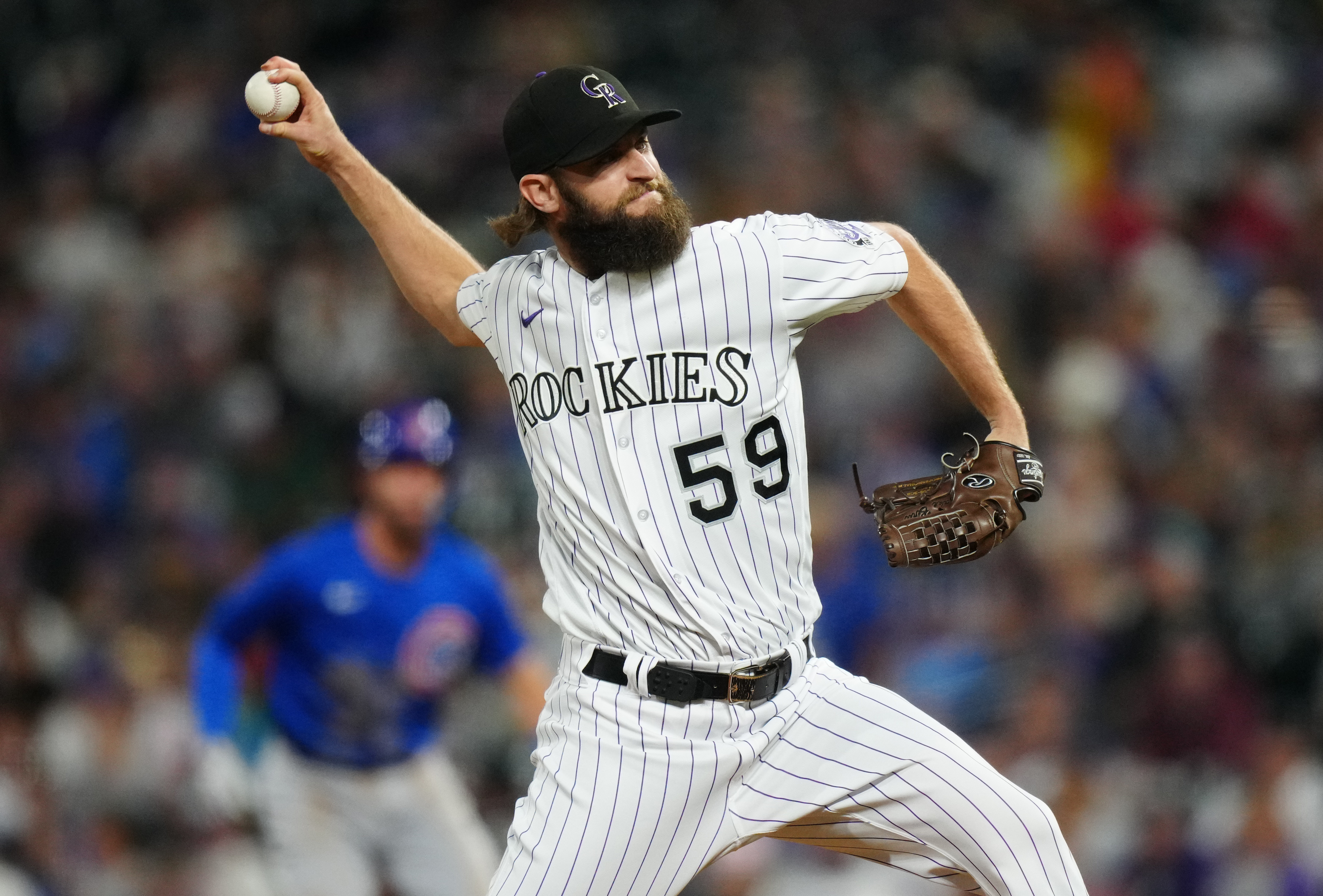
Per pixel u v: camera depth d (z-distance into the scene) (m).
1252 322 40.00
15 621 31.81
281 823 21.78
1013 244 43.28
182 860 28.23
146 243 49.03
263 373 43.66
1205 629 30.67
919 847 12.65
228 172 50.41
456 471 36.53
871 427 37.88
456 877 22.09
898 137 46.31
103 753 29.78
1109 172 46.06
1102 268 42.28
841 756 12.50
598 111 12.10
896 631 32.41
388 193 14.02
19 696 31.17
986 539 12.52
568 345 12.45
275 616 21.53
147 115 53.28
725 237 12.47
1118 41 49.12
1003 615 31.98
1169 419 37.97
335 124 13.80
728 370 12.27
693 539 12.25
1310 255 43.16
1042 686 29.91
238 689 21.48
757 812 12.52
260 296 45.53
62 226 49.75
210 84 53.38
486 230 44.81
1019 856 12.34
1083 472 35.47
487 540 36.22
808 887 25.80
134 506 40.09
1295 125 47.41
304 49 54.31
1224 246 43.94
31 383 44.41
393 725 21.78
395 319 43.59
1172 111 47.81
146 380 43.59
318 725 21.66
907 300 12.95
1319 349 39.31
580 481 12.48
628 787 12.30
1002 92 48.81
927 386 38.78
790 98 47.91
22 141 54.50
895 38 50.34
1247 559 33.00
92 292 47.44
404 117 49.81
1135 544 33.44
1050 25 50.31
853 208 44.81
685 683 12.28
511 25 52.25
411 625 21.66
